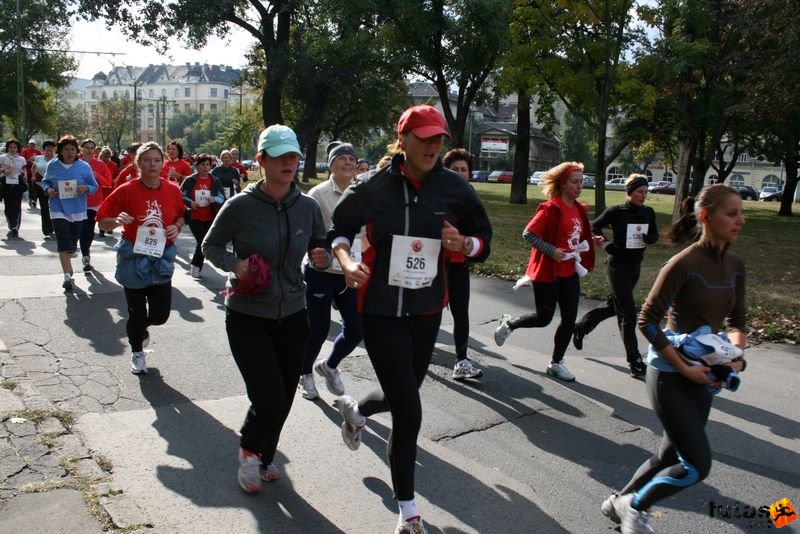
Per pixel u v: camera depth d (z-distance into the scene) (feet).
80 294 25.76
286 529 10.64
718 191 9.86
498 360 20.68
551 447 14.46
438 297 10.82
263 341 11.64
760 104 56.85
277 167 11.58
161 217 17.25
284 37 94.99
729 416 16.71
